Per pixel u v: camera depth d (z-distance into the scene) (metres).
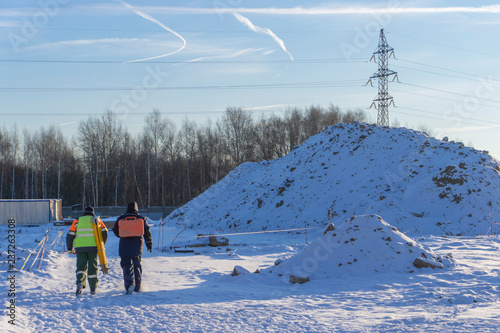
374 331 5.83
